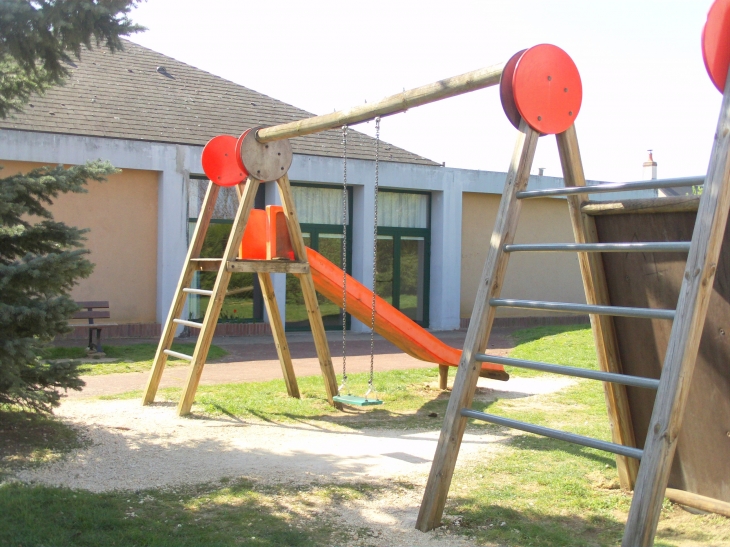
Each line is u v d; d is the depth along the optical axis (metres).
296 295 16.64
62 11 5.36
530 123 4.34
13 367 5.32
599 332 4.74
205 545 3.83
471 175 17.97
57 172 5.95
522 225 19.45
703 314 3.29
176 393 8.56
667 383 3.27
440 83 5.29
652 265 4.36
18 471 5.12
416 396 8.95
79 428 6.54
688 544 4.07
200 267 8.12
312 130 6.98
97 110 15.14
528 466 5.62
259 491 4.87
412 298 17.89
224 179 8.34
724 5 3.43
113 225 14.42
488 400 8.60
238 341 14.52
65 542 3.79
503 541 4.04
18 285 5.52
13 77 6.18
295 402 8.23
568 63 4.47
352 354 13.16
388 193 17.47
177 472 5.29
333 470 5.44
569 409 8.04
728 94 3.36
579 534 4.20
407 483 5.14
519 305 4.15
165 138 15.08
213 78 18.30
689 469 4.45
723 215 3.31
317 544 3.94
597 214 4.57
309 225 16.56
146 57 17.88
